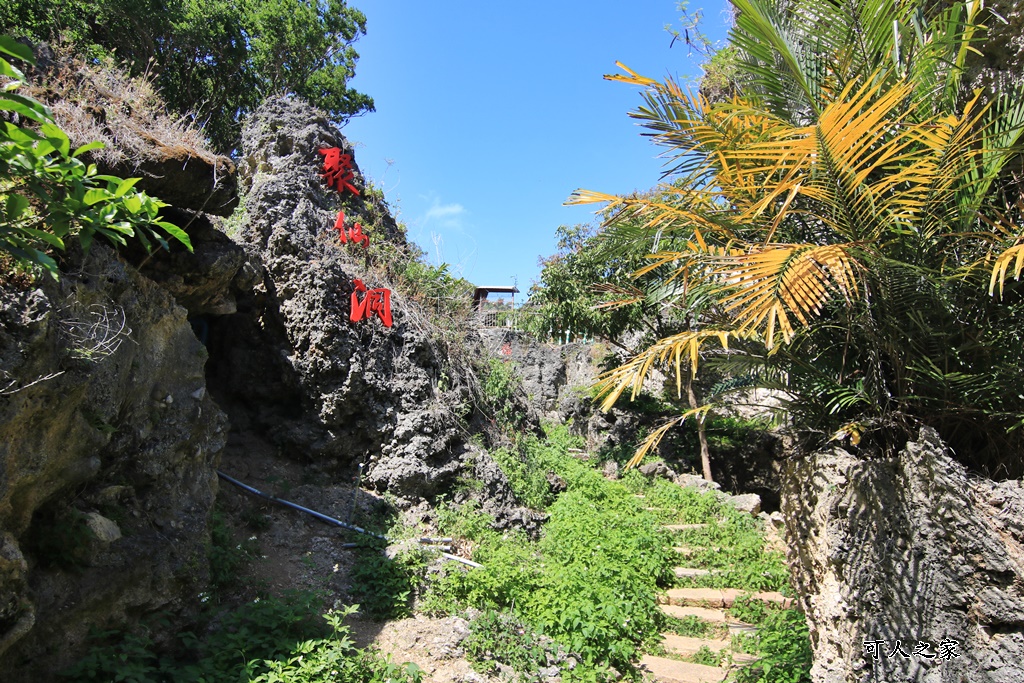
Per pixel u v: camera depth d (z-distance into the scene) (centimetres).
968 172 432
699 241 466
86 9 1522
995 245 408
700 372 1257
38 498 436
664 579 801
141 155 539
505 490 841
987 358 430
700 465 1259
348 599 641
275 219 848
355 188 1022
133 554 501
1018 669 360
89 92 559
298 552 680
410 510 770
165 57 1719
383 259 953
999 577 376
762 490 1250
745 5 456
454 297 1035
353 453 795
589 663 614
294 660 499
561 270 1295
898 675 393
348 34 2091
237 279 721
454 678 565
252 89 1920
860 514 430
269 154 970
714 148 470
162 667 466
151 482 545
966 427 451
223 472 730
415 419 803
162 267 625
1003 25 473
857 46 479
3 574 380
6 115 472
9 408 375
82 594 462
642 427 1345
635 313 1195
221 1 1792
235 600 584
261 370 811
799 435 554
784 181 395
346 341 795
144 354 539
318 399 789
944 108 463
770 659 572
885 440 475
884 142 453
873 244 411
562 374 1753
